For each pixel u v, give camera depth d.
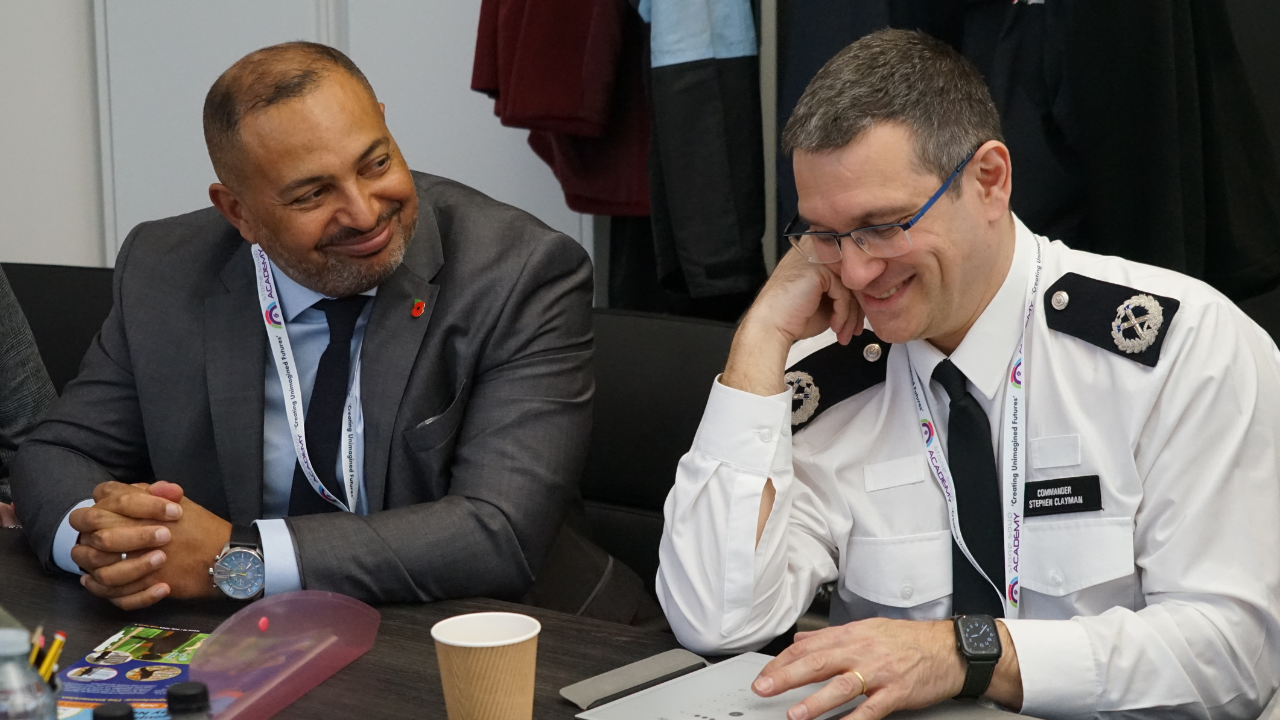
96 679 1.10
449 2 3.37
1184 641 1.18
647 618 1.75
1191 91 1.98
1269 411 1.27
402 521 1.44
